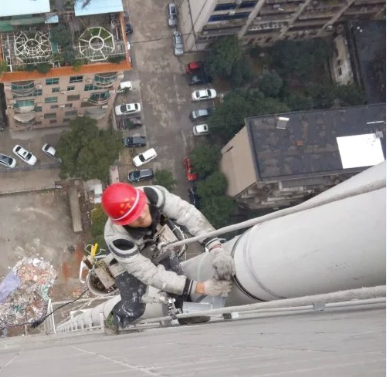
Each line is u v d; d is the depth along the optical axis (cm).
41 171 3372
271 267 599
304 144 3033
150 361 253
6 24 2614
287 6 3541
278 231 591
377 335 233
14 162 3325
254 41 3916
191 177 3547
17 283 3117
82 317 1647
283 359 194
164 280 666
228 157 3359
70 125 3138
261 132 3022
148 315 906
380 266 466
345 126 3095
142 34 3797
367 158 3061
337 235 489
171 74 3775
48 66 2656
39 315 3095
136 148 3609
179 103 3741
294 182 3023
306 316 503
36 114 3219
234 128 3519
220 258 663
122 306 824
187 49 3791
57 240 3275
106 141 3175
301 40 4016
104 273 959
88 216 3344
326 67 4125
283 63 3928
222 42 3644
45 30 2669
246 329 437
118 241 652
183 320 795
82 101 3148
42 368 282
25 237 3247
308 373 161
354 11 3819
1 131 3397
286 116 3062
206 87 3794
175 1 3847
